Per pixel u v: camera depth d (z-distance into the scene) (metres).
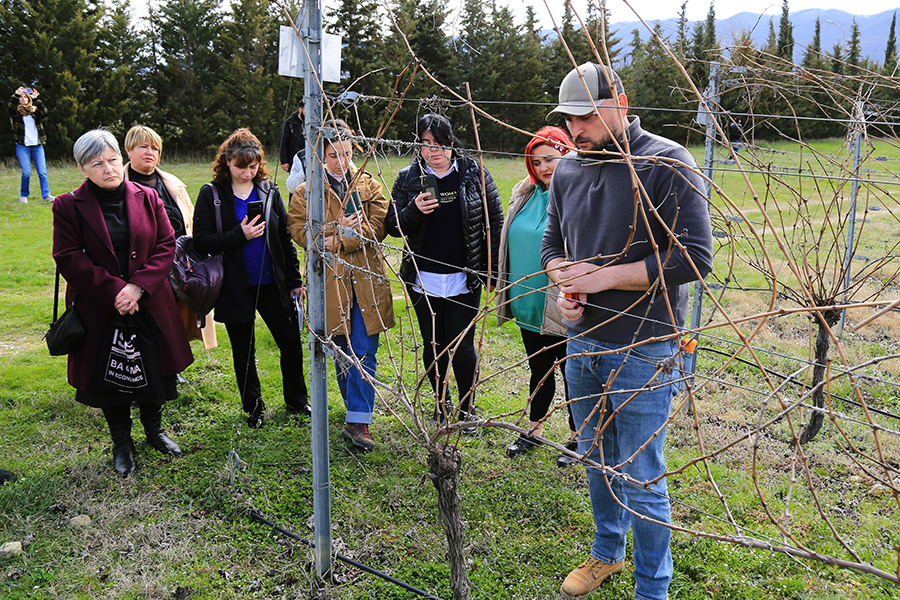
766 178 3.16
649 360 2.13
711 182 1.50
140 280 3.25
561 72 23.62
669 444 3.69
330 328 3.57
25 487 3.17
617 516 2.56
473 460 3.57
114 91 20.17
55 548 2.80
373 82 18.80
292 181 3.63
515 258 3.42
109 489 3.23
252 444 3.71
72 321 3.18
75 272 3.15
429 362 3.76
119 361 3.25
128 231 3.29
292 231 3.64
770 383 1.44
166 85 21.69
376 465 3.54
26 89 10.57
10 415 3.98
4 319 5.79
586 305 2.30
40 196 11.62
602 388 2.40
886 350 4.91
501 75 21.89
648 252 2.14
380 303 3.57
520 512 3.12
